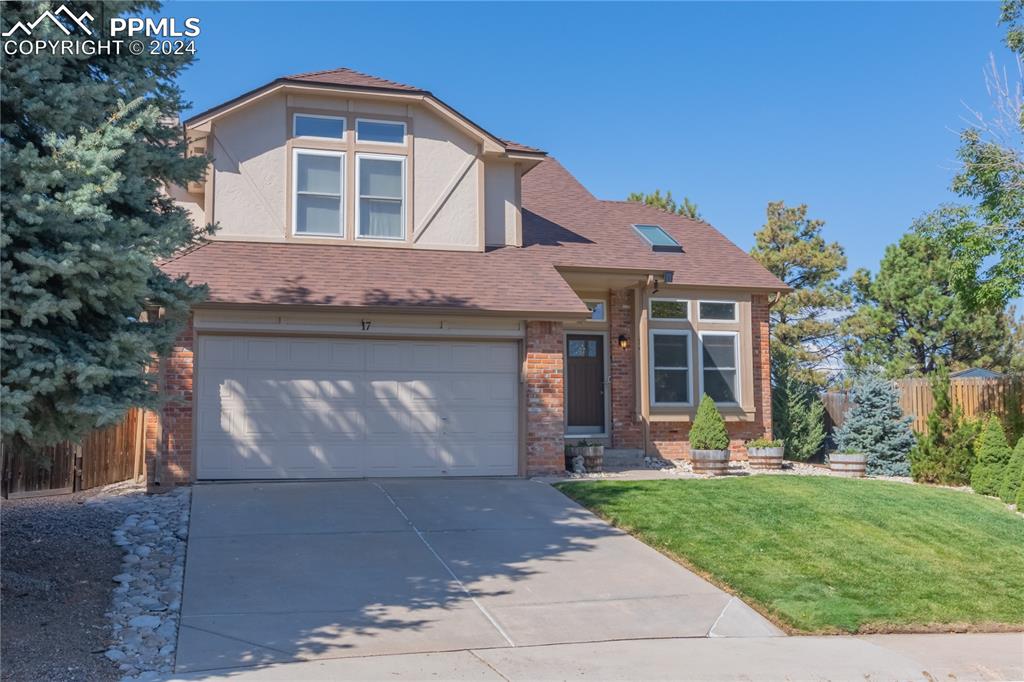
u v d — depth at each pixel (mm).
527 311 14445
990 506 13625
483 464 14633
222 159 14766
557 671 6762
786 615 8445
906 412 19656
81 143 7180
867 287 32875
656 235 19984
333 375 14000
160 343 8188
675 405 18297
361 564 9516
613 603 8656
